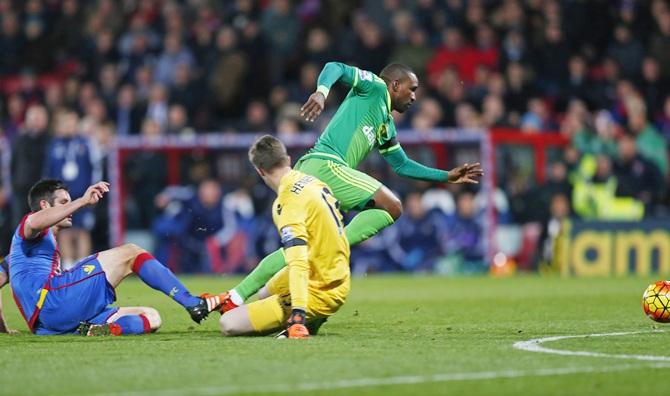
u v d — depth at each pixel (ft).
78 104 265.54
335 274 91.61
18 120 271.08
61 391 64.80
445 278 217.36
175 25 275.59
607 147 247.29
